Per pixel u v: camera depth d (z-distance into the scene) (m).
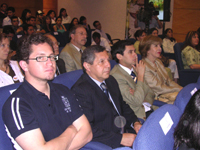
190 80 3.41
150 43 2.38
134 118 1.71
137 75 2.05
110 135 1.39
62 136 1.03
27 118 0.95
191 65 3.56
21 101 0.98
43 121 1.01
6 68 1.85
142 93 1.89
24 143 0.93
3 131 1.03
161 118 0.85
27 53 1.01
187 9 7.91
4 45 1.77
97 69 1.50
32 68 1.02
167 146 0.85
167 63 4.04
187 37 3.68
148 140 0.73
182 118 0.84
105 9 7.58
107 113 1.48
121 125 1.59
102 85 1.58
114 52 2.04
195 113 0.79
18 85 1.16
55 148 0.96
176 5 7.99
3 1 8.98
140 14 6.85
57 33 5.02
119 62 2.06
